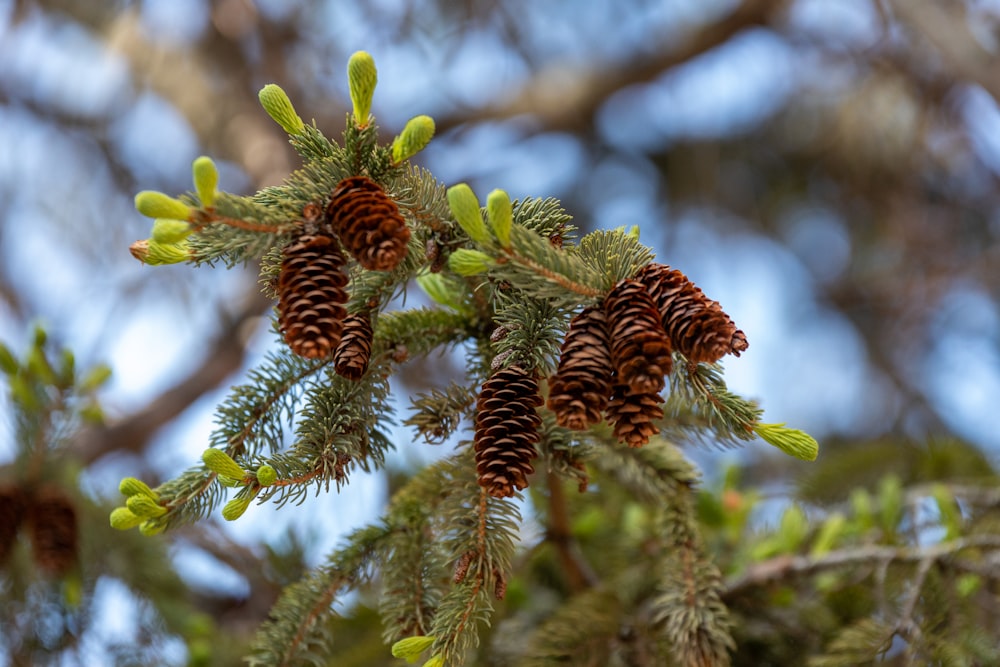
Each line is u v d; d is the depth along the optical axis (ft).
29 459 3.51
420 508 2.93
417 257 2.79
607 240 2.75
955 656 3.07
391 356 2.88
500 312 2.77
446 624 2.72
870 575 3.37
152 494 2.71
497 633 3.29
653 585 3.29
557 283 2.67
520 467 2.66
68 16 6.55
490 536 2.78
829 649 3.14
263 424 2.82
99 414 3.59
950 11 5.68
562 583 3.46
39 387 3.52
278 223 2.65
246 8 6.54
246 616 4.33
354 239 2.63
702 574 2.99
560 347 2.72
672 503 3.06
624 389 2.65
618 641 3.11
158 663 3.59
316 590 2.93
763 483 5.30
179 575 3.79
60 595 3.59
